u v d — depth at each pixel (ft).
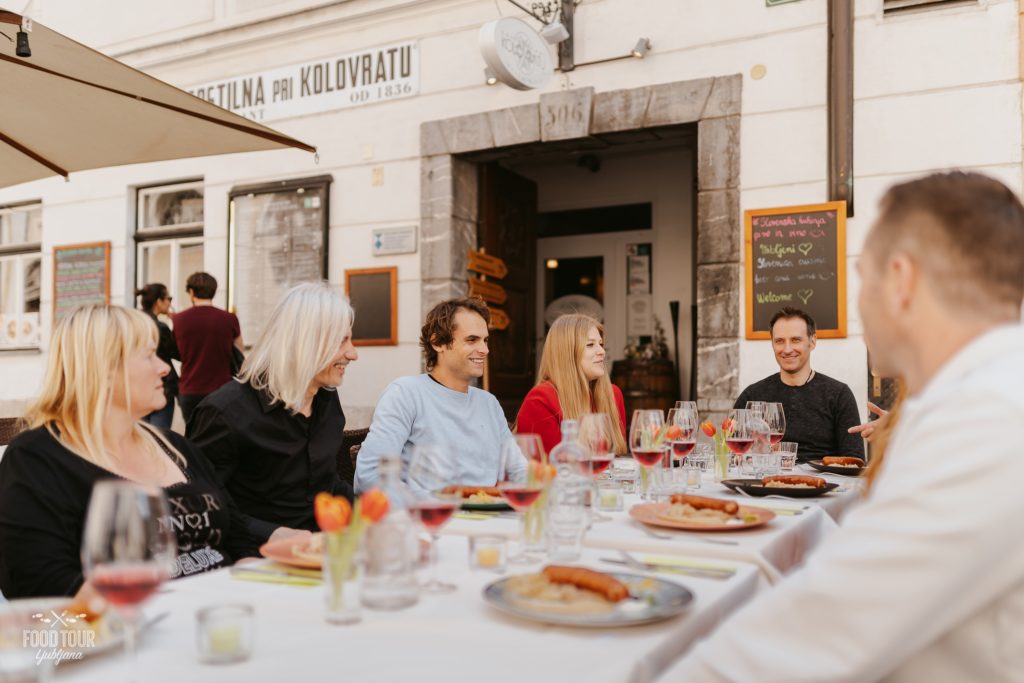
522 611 3.72
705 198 16.21
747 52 16.01
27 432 5.56
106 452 5.71
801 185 15.51
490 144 18.31
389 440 8.92
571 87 17.58
